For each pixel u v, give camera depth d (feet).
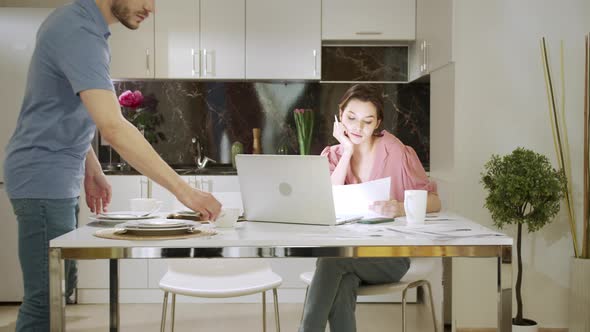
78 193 7.77
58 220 7.42
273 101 17.56
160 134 17.58
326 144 17.48
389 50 17.19
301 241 6.29
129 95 16.65
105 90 6.88
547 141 12.36
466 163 12.41
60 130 7.37
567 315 12.48
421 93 17.33
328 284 8.18
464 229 6.96
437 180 13.65
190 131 17.57
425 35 14.83
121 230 6.86
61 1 16.21
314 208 7.28
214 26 16.07
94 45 6.98
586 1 12.24
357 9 16.05
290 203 7.37
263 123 17.61
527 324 11.71
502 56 12.35
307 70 16.14
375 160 11.64
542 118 12.35
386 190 8.26
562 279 12.47
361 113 11.69
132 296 15.43
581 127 12.31
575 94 12.30
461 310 12.46
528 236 12.46
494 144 12.39
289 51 16.11
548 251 12.46
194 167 17.34
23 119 7.51
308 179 7.14
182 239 6.29
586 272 11.86
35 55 7.34
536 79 12.35
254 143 17.43
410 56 16.88
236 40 16.08
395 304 15.29
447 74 12.90
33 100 7.37
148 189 15.34
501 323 6.42
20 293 14.93
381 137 11.71
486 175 12.04
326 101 17.49
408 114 17.35
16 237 14.87
